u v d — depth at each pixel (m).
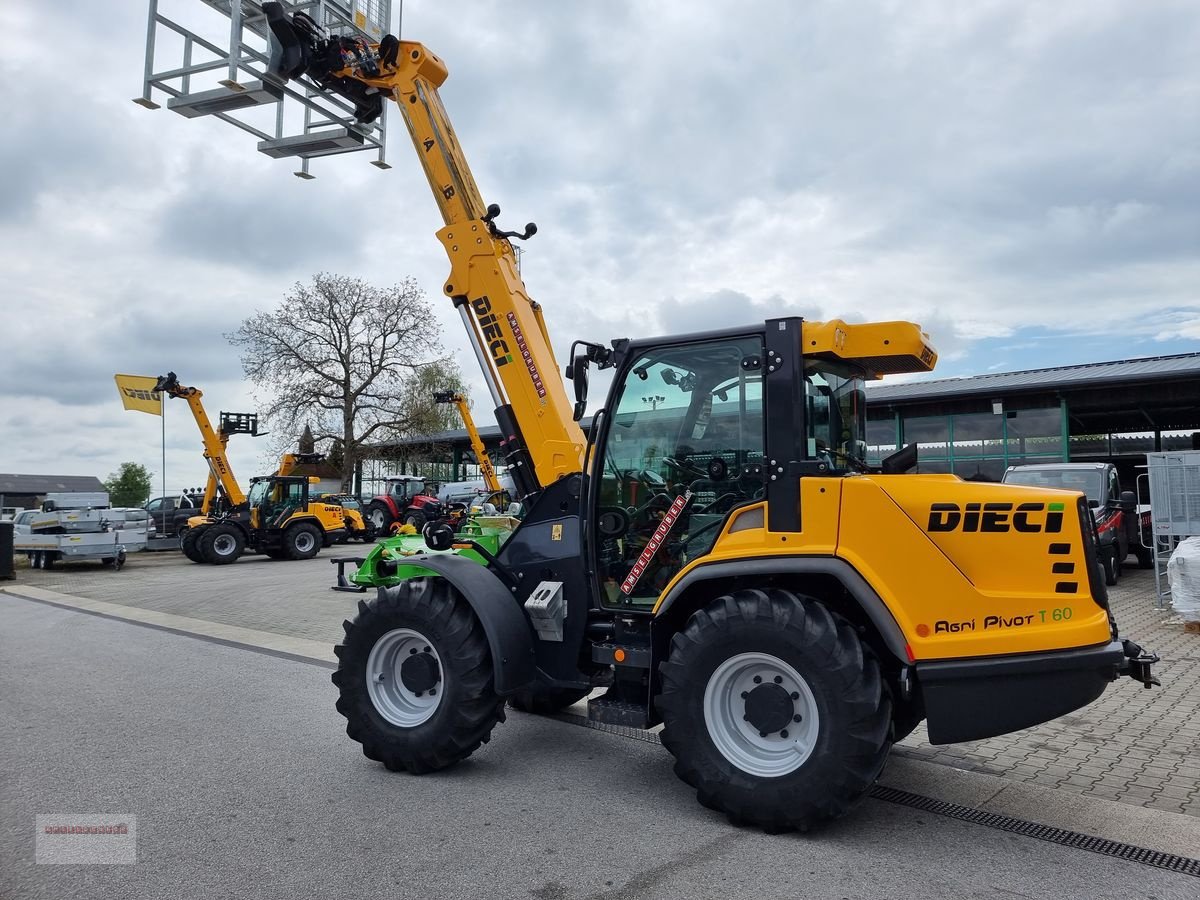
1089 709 5.77
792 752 3.64
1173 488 10.07
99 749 4.93
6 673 7.19
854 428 4.39
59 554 18.62
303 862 3.35
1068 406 20.73
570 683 4.56
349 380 32.88
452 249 5.25
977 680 3.41
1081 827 3.73
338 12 7.64
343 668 4.60
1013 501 3.48
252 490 21.38
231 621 10.28
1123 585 12.55
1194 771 4.50
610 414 4.45
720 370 4.16
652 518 4.36
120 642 8.80
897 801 4.06
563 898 3.04
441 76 5.45
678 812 3.92
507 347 5.09
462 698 4.29
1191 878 3.22
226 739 5.14
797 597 3.66
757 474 3.95
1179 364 19.81
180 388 22.00
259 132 7.25
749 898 3.04
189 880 3.19
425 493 29.20
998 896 3.06
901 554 3.54
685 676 3.78
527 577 4.72
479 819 3.83
